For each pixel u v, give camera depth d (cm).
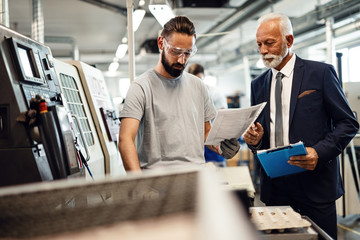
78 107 170
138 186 45
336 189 146
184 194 42
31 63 110
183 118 138
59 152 90
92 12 595
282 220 92
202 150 144
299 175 147
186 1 489
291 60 153
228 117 128
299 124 146
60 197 42
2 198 41
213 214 36
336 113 142
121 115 130
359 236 315
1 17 165
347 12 446
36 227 36
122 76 1146
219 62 873
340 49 707
